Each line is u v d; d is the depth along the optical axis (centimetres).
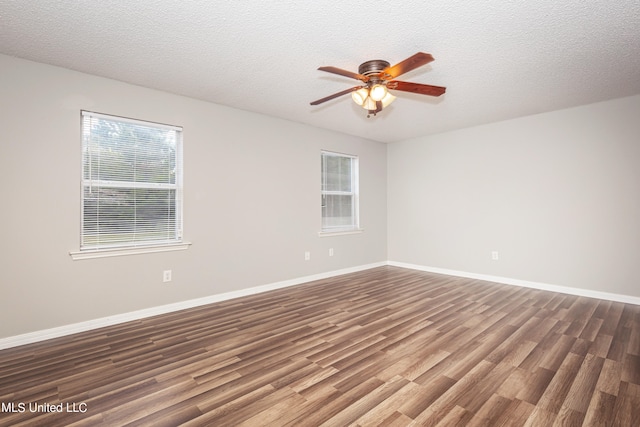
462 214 498
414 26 218
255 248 409
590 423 160
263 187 417
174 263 341
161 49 248
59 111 277
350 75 241
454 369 214
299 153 459
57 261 276
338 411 171
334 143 507
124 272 310
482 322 300
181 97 346
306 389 191
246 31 224
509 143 447
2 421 164
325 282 464
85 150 293
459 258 503
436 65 277
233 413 170
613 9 198
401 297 385
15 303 257
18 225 259
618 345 249
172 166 346
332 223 512
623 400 179
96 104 295
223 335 273
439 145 524
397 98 357
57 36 229
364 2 192
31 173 264
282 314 325
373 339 262
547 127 414
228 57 262
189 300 351
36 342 262
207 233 366
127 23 213
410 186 566
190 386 195
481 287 431
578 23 214
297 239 456
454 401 179
